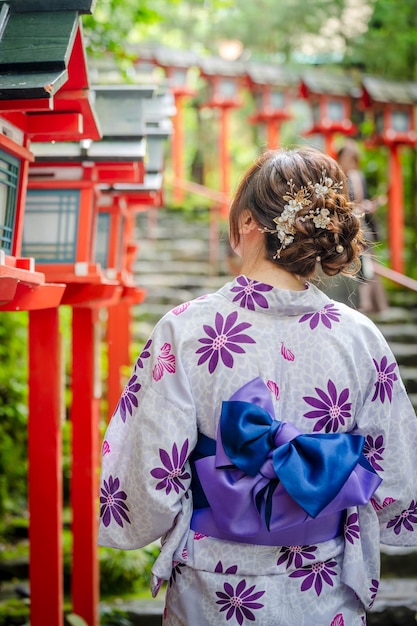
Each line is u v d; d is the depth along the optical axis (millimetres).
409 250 9133
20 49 1511
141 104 2488
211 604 1507
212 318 1558
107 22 4066
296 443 1467
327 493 1424
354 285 4395
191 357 1543
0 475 4379
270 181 1580
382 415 1600
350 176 5574
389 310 6832
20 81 1454
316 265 1601
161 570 1508
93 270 2420
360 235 1633
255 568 1500
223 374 1521
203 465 1512
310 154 1616
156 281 7219
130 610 3309
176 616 1558
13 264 1854
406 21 9438
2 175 1849
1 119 1779
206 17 11312
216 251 7586
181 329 1556
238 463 1470
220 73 9547
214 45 11727
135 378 1605
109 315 4195
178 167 10047
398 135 7805
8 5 1593
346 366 1559
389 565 3822
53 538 2482
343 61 10719
